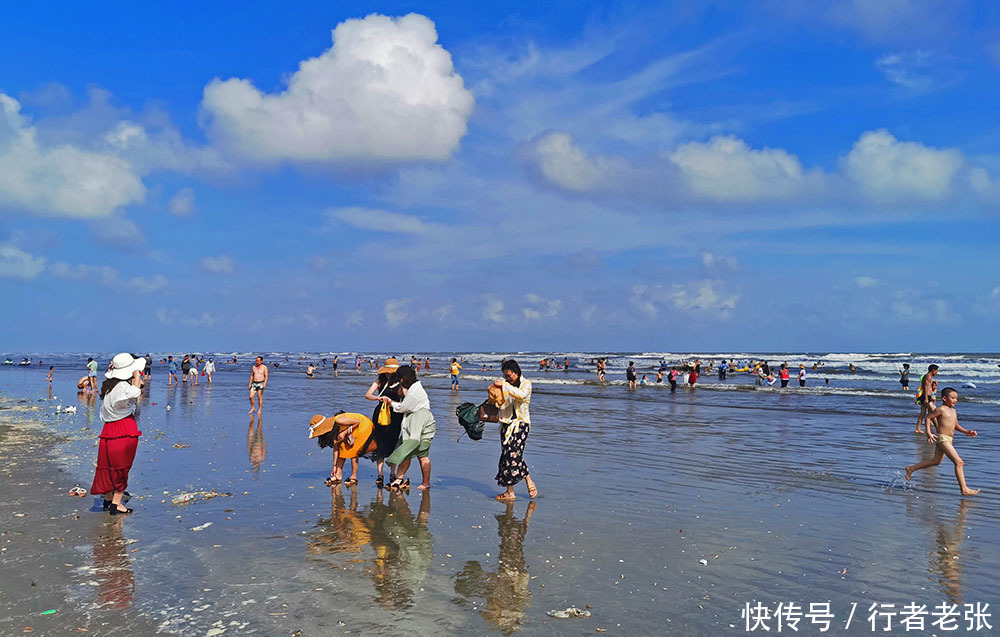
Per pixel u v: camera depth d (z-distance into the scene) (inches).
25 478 398.6
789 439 610.2
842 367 2669.8
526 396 352.8
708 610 203.8
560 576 232.2
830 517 319.6
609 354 5944.9
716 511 330.0
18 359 4884.4
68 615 192.5
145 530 284.8
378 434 381.4
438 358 4938.5
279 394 1199.6
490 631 185.5
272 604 202.7
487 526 298.2
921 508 339.9
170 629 183.5
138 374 322.7
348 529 290.5
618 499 356.5
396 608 201.2
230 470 431.2
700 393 1266.0
